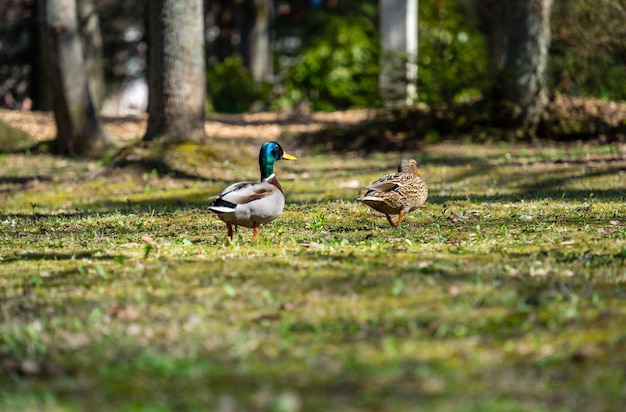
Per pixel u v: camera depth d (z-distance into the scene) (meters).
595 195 16.28
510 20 25.52
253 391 6.20
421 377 6.38
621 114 25.86
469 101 26.95
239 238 11.52
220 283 8.93
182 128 21.58
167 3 21.25
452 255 10.15
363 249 10.71
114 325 7.70
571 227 12.56
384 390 6.16
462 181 19.00
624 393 6.08
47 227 14.20
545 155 22.14
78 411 5.96
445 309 7.79
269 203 10.98
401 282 8.62
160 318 7.88
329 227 13.20
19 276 9.70
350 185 18.92
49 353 7.24
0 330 7.81
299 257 10.11
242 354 6.92
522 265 9.48
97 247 11.73
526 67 25.38
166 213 15.60
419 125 25.88
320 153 25.38
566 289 8.34
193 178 20.31
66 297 8.72
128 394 6.26
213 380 6.43
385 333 7.32
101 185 19.75
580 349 6.82
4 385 6.65
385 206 12.52
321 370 6.55
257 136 26.80
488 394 6.09
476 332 7.28
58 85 25.30
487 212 14.39
